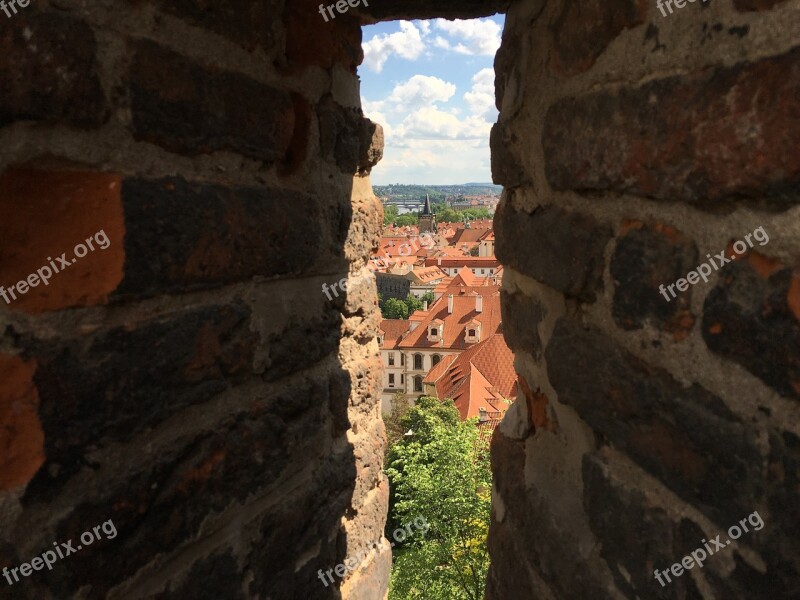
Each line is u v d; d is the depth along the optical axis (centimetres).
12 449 61
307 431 113
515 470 115
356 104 133
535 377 107
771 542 57
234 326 89
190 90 78
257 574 99
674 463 70
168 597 80
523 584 108
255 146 92
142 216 72
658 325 71
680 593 70
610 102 77
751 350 58
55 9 62
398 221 9469
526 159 104
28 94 60
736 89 58
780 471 56
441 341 3003
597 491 86
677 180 66
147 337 74
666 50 67
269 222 96
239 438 92
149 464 75
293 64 104
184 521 82
